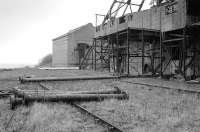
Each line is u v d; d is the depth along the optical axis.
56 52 49.72
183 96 9.15
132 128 5.08
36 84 13.93
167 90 10.89
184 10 16.05
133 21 23.53
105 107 7.15
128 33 19.14
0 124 5.30
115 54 26.03
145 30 19.19
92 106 7.30
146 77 18.88
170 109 6.89
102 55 31.09
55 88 11.73
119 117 5.99
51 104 7.30
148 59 22.31
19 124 5.29
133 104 7.61
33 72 28.12
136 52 23.88
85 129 5.02
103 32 28.98
